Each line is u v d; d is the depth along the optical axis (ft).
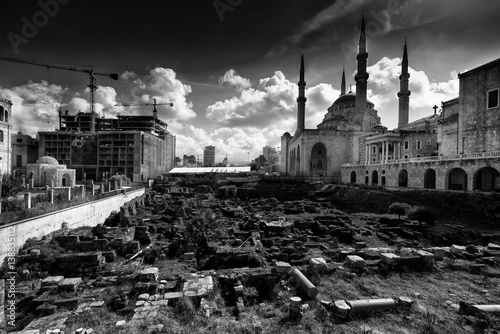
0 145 169.48
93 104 374.84
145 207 153.17
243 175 329.11
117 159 284.41
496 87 140.56
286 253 63.36
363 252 46.50
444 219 103.45
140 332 27.40
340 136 280.92
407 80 266.77
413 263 39.45
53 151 291.58
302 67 335.06
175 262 66.64
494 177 130.82
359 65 277.23
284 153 353.92
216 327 26.68
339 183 219.41
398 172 174.40
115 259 66.28
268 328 26.14
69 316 35.06
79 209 95.81
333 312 28.22
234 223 105.70
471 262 41.34
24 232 67.41
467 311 27.61
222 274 39.73
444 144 177.99
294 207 140.87
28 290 48.03
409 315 27.40
